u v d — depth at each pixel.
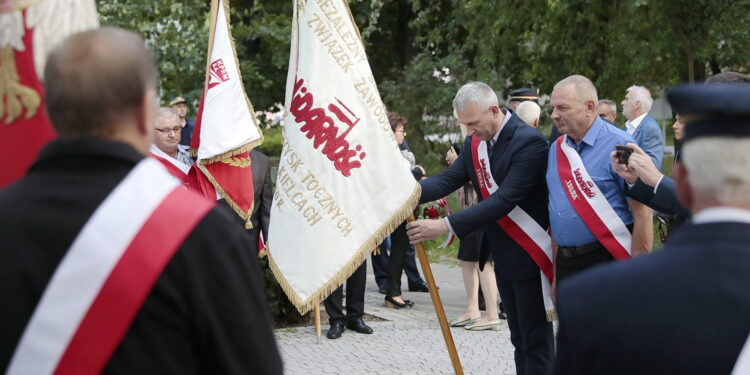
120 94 1.86
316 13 4.98
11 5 2.21
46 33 2.24
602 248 4.36
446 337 4.64
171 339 1.80
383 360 6.57
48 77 1.87
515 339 5.11
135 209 1.82
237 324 1.83
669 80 15.00
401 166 4.85
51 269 1.80
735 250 1.66
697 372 1.61
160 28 12.97
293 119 4.98
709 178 1.69
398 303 8.62
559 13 14.59
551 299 4.76
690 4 13.57
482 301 8.57
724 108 1.65
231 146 6.49
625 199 4.33
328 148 4.90
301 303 4.88
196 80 14.00
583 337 1.71
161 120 6.34
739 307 1.61
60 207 1.83
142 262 1.79
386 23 20.61
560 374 1.75
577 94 4.32
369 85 4.93
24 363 1.78
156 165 1.92
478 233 7.48
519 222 4.80
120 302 1.78
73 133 1.88
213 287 1.82
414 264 9.52
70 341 1.77
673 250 1.72
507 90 17.66
